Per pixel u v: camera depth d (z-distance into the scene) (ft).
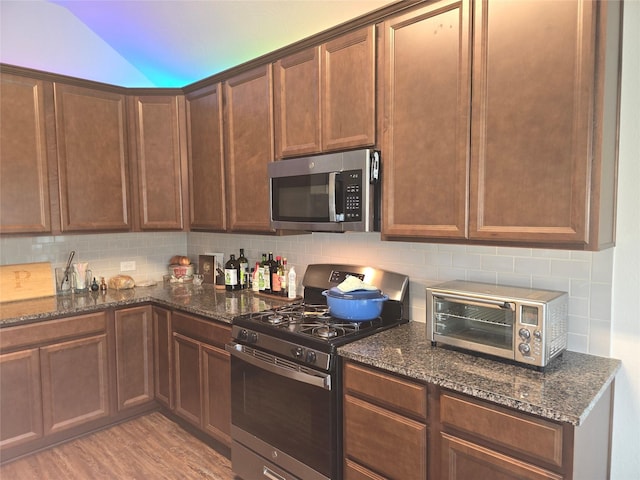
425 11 5.83
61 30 10.23
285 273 9.48
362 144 6.70
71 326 8.81
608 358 5.62
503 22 5.14
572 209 4.76
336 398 6.05
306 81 7.47
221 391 8.13
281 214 7.87
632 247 5.43
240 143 8.84
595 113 4.59
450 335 5.84
